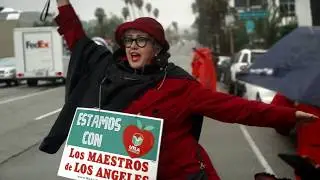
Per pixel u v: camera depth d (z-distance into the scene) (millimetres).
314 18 36312
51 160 10656
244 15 56344
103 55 3791
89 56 3799
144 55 3553
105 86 3555
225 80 29438
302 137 5164
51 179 8969
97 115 3500
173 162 3402
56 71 35938
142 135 3391
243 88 20578
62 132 3678
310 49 4348
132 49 3559
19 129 15180
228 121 3426
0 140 13305
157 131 3383
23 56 35781
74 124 3543
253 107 3383
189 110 3453
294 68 4297
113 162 3406
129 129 3414
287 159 3584
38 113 19219
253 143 12273
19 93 29922
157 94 3447
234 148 11641
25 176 9258
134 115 3424
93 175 3432
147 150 3373
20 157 11062
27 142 12922
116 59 3727
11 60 38562
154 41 3570
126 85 3504
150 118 3402
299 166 3539
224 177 8914
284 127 3447
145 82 3490
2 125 16109
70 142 3516
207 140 12766
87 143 3480
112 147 3422
